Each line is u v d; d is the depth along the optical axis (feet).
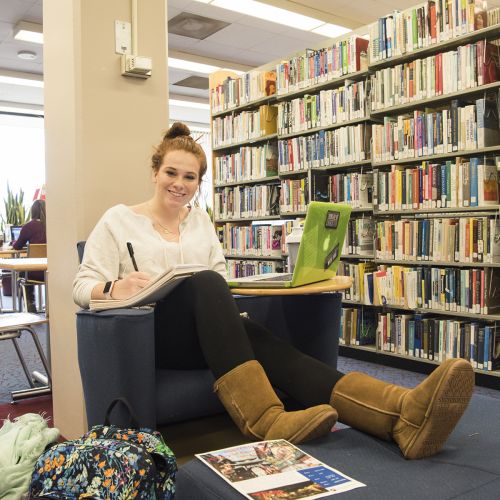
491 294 9.90
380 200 11.70
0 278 20.76
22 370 11.48
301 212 13.17
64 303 7.04
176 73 26.17
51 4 7.25
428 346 10.73
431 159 10.96
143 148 7.30
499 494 3.31
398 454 3.96
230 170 15.66
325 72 12.71
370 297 11.83
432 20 10.59
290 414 4.22
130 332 4.62
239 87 15.20
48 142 7.37
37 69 25.25
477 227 9.93
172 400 4.99
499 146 9.64
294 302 6.20
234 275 15.31
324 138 12.72
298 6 19.70
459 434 4.31
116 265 5.61
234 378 4.42
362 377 4.47
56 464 3.90
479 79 9.89
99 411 4.91
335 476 3.52
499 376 9.69
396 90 11.25
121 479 3.60
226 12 19.79
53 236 7.27
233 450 3.93
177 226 6.18
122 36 7.12
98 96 6.92
